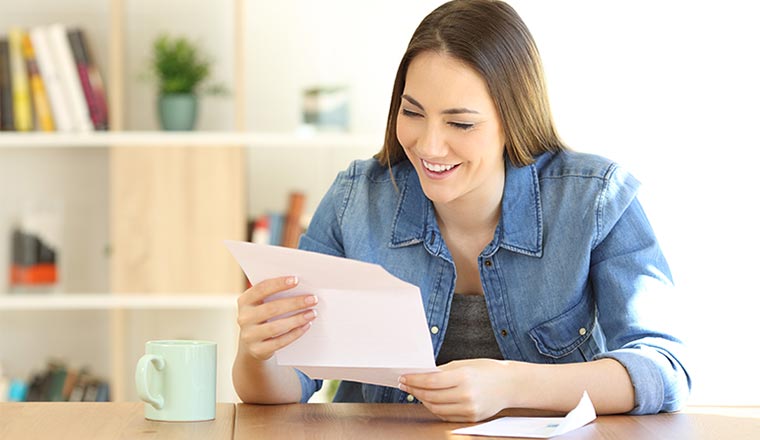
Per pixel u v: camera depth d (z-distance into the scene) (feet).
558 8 12.98
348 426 5.11
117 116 12.35
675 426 5.14
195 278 12.37
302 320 5.24
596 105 12.94
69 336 13.28
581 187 6.21
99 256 13.28
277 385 5.79
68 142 12.16
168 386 5.21
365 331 5.19
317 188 13.29
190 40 13.20
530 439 4.79
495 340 6.42
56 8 13.19
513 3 13.00
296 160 13.29
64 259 13.23
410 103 5.74
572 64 12.97
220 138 12.19
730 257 12.91
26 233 12.64
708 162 12.92
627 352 5.55
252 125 13.17
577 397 5.33
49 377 12.52
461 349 6.47
